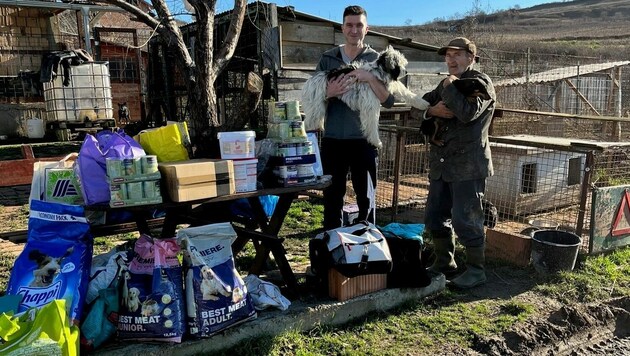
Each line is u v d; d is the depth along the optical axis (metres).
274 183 3.78
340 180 4.31
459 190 4.17
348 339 3.44
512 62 20.73
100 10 12.25
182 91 11.22
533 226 5.87
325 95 4.10
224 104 9.77
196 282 3.03
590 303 4.09
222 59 6.67
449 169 4.19
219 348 3.10
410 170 7.57
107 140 3.25
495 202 6.77
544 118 11.77
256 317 3.31
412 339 3.48
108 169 3.00
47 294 2.83
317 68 4.43
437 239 4.50
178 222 3.82
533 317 3.82
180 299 3.00
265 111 8.43
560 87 15.41
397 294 3.91
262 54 8.23
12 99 13.17
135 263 3.09
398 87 4.14
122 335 2.94
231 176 3.35
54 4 11.49
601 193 4.86
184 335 3.02
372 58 4.29
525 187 6.66
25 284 2.88
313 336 3.43
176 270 3.04
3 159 8.74
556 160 6.72
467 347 3.42
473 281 4.30
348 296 3.69
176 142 3.58
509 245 4.88
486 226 6.08
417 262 3.97
